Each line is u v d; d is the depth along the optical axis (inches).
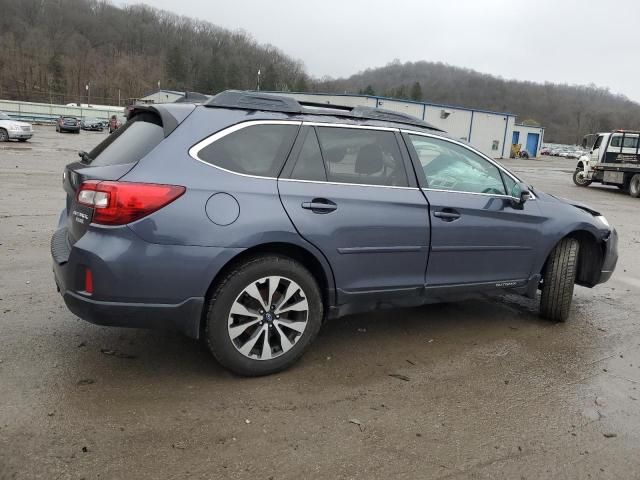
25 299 183.2
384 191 150.1
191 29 6092.5
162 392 128.6
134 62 5329.7
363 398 132.0
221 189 127.6
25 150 890.7
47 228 294.0
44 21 5305.1
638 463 112.4
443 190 162.1
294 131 141.8
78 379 132.1
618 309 215.6
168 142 128.3
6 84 4439.0
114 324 124.0
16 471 98.3
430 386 140.3
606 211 581.3
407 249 152.6
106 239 120.0
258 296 133.4
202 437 112.1
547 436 120.2
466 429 121.1
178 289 124.0
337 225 140.2
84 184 124.3
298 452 109.3
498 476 105.7
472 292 171.6
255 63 5147.6
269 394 131.0
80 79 4862.2
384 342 167.5
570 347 171.8
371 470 105.3
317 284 143.3
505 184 178.4
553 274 187.8
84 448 105.8
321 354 155.6
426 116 2118.6
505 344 171.3
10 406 118.3
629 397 140.4
